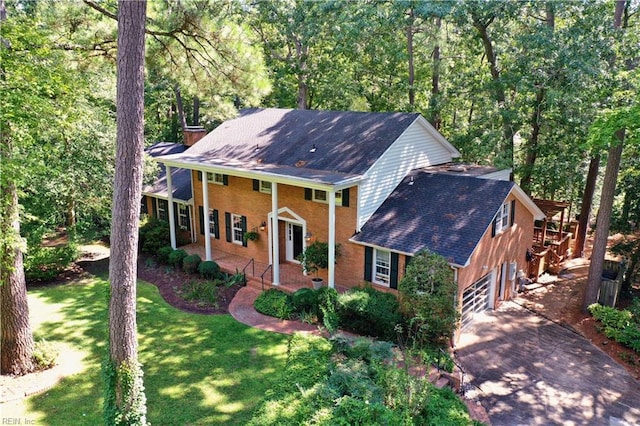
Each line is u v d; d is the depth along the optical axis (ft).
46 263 66.44
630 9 77.25
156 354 45.96
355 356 41.47
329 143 64.64
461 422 34.09
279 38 108.06
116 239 31.24
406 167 63.52
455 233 50.96
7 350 41.06
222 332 50.62
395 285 53.62
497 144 70.03
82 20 51.01
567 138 69.36
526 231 64.18
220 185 73.31
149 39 52.26
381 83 96.02
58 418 36.19
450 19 72.59
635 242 65.16
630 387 42.68
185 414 36.68
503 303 61.11
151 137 136.87
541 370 45.19
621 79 60.03
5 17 40.32
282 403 33.73
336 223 59.00
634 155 66.13
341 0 80.48
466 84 78.89
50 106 41.06
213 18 51.80
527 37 65.51
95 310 56.49
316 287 59.31
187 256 69.82
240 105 118.52
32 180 55.47
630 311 55.36
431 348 45.93
